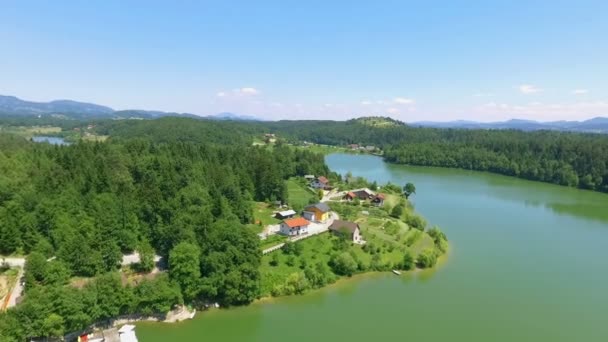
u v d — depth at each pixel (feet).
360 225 386.32
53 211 278.46
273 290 262.26
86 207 290.56
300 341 216.33
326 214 404.16
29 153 439.22
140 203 301.63
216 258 248.52
